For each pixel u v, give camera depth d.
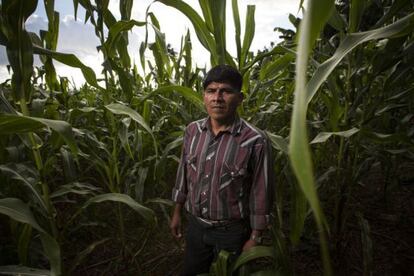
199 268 1.50
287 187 2.62
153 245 2.14
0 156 1.26
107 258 1.99
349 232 2.10
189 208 1.40
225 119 1.22
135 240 2.16
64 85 2.05
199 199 1.32
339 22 1.40
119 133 1.56
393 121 2.26
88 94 3.14
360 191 2.75
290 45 1.55
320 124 1.81
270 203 1.27
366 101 1.52
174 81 2.36
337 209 1.73
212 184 1.27
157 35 1.72
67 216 2.22
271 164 1.25
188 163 1.35
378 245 1.97
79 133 1.53
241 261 1.15
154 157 1.73
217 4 1.26
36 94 2.20
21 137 1.11
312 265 1.83
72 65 1.23
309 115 2.16
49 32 1.45
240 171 1.22
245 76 1.60
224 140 1.25
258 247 1.16
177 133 1.98
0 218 1.66
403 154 1.97
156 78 2.51
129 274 1.84
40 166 1.17
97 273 1.85
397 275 1.71
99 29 1.46
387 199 2.43
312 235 1.96
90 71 1.30
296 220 1.12
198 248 1.45
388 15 1.14
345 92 1.56
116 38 1.39
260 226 1.25
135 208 1.19
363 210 2.40
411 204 2.48
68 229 2.06
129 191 1.72
